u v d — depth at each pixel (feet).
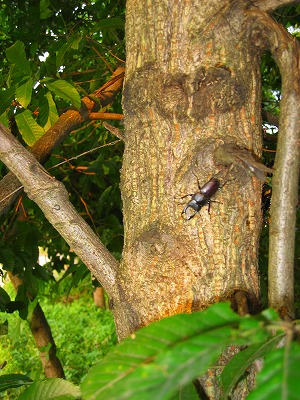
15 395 6.41
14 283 5.28
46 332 5.52
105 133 5.04
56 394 1.96
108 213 5.78
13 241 4.51
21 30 5.03
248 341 1.01
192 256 1.88
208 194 1.82
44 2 3.94
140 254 1.94
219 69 1.80
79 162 5.59
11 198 2.55
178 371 0.93
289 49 1.72
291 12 4.49
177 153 1.88
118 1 4.55
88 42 3.69
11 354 8.62
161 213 1.91
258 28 1.83
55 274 13.46
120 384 0.95
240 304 1.75
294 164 1.60
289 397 0.83
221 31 1.82
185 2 1.82
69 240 2.01
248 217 1.91
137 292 1.95
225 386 1.44
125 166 2.03
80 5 4.88
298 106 1.60
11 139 1.94
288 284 1.63
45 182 1.95
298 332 1.30
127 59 1.99
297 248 5.01
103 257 2.01
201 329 1.13
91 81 3.84
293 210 1.61
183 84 1.84
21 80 2.68
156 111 1.89
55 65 3.51
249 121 1.90
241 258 1.91
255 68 1.92
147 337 1.13
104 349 9.12
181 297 1.89
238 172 1.86
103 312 11.63
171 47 1.85
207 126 1.86
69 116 3.18
